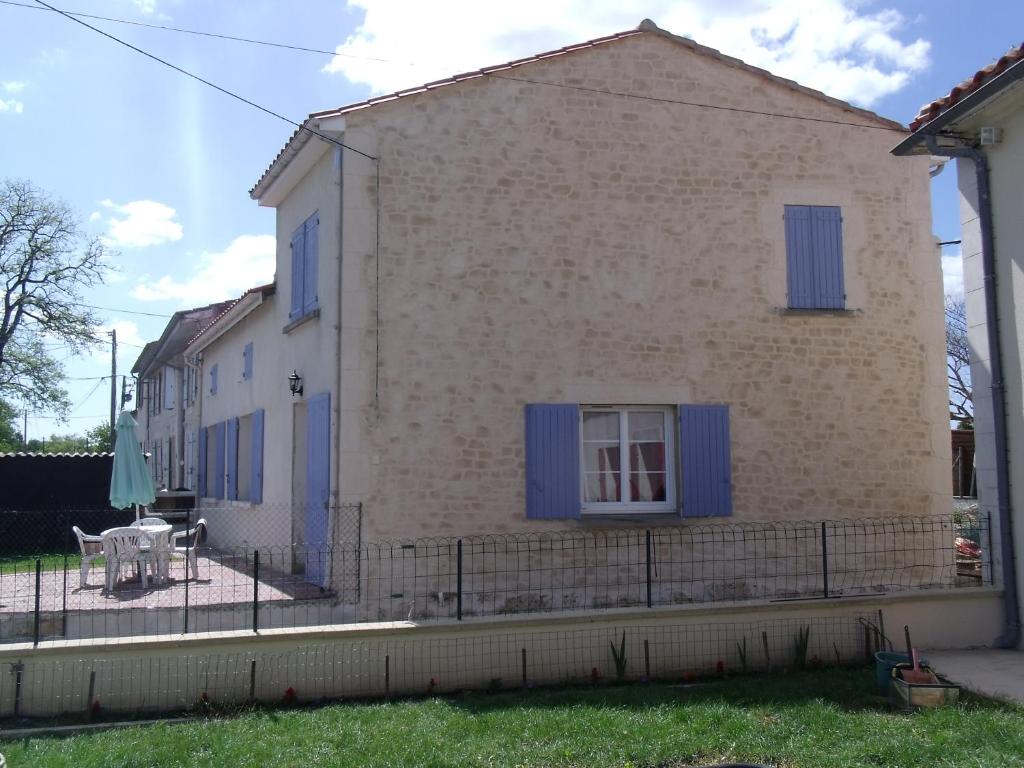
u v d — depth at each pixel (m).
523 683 7.68
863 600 8.41
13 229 27.23
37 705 6.89
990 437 8.70
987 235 8.65
